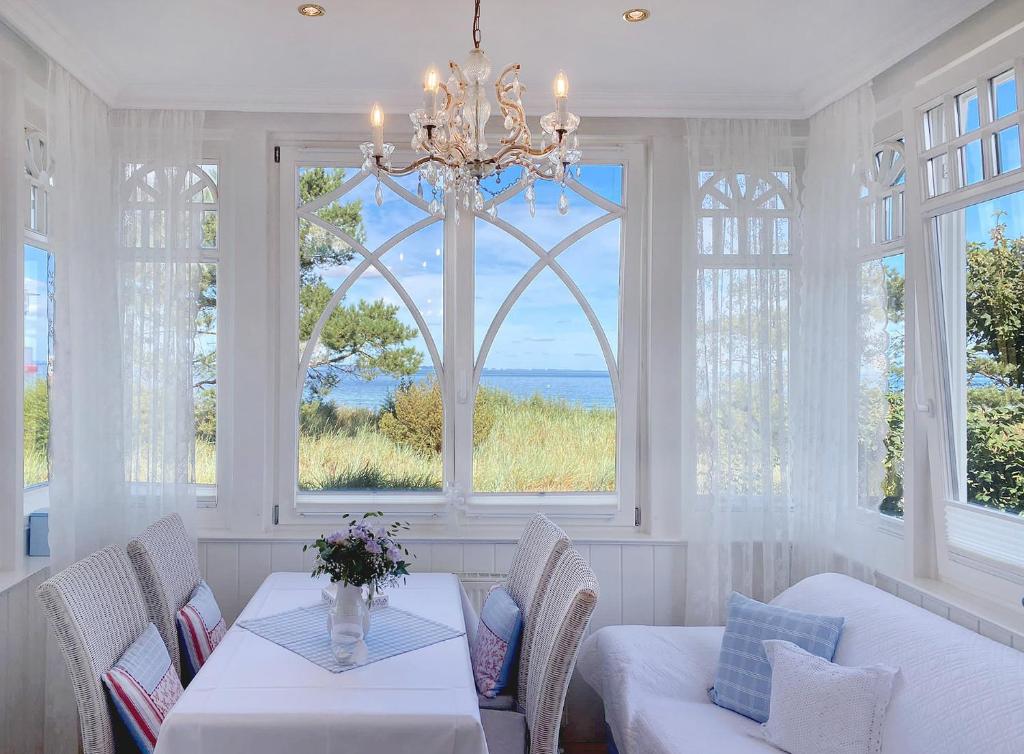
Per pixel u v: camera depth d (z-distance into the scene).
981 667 1.94
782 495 3.27
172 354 3.18
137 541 2.54
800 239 3.31
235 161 3.32
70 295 2.75
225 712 1.83
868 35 2.68
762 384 3.26
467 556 3.33
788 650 2.28
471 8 2.46
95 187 3.04
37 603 2.80
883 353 2.88
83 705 1.98
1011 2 2.27
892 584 2.80
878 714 2.02
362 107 3.29
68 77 2.80
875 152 3.03
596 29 2.63
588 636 3.33
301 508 3.41
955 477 2.58
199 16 2.53
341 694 1.95
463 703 1.91
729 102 3.28
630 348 3.48
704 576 3.26
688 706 2.47
